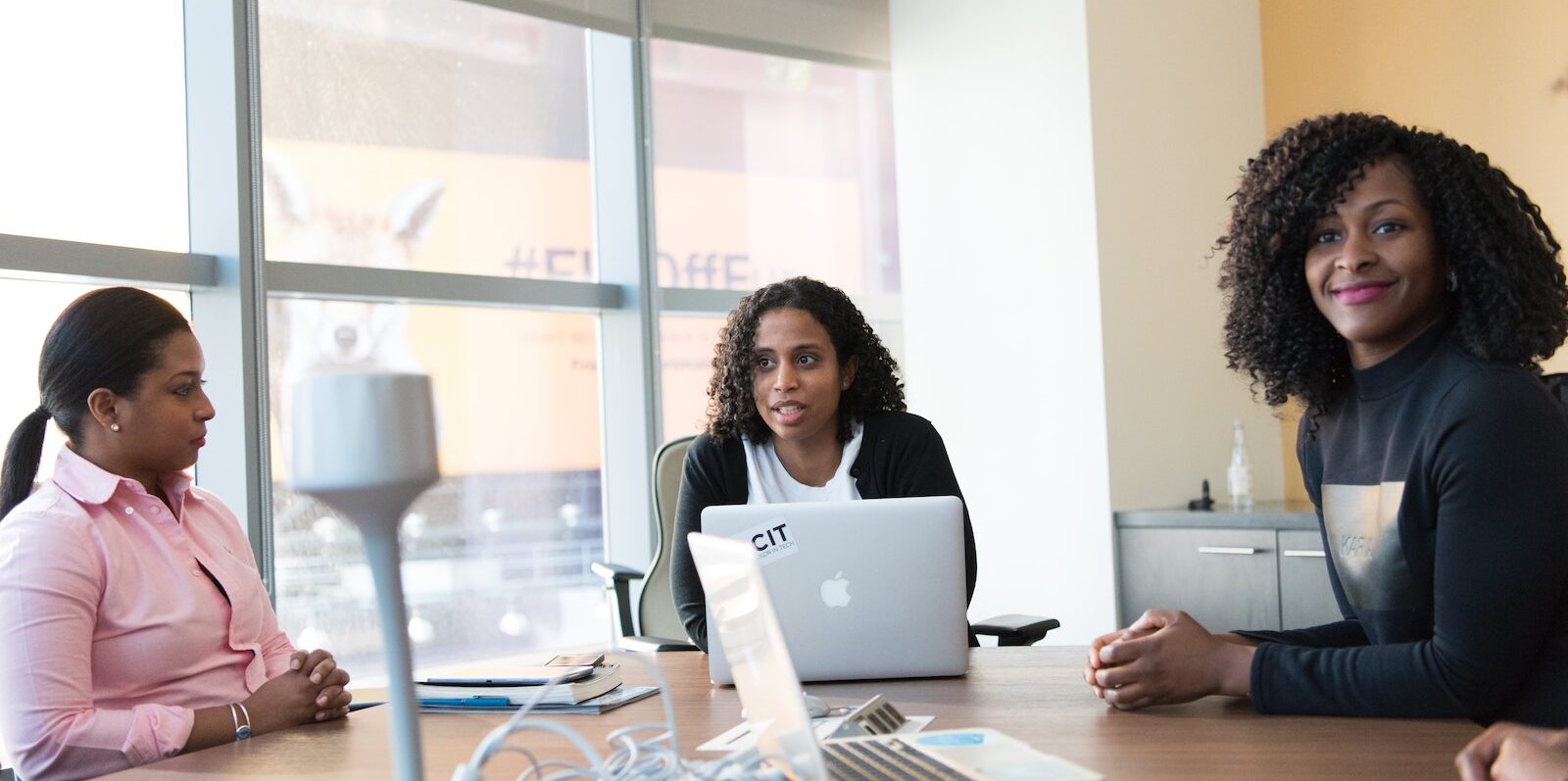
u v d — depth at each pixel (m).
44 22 3.51
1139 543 4.21
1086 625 4.36
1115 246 4.31
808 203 5.09
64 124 3.54
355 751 1.63
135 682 1.96
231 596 2.10
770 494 2.59
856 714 1.55
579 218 4.72
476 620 4.46
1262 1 4.71
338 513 1.01
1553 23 3.85
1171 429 4.43
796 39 4.90
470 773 1.05
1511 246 1.56
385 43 4.24
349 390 0.98
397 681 1.04
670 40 4.72
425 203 4.33
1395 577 1.61
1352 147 1.64
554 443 4.65
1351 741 1.42
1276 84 4.68
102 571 1.93
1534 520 1.45
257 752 1.65
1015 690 1.81
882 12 5.04
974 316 4.70
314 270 3.94
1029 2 4.47
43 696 1.78
